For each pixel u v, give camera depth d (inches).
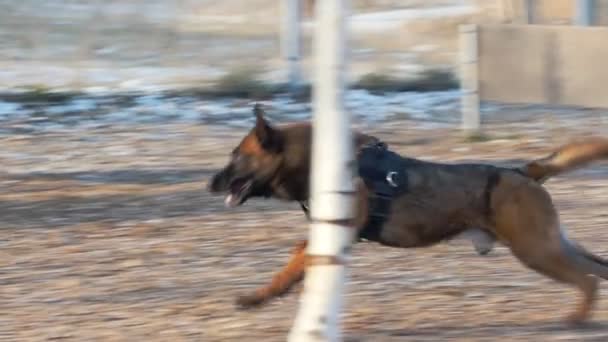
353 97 909.8
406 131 811.4
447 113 872.9
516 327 387.2
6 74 1013.8
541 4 1092.5
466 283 444.8
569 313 402.9
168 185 644.1
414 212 375.9
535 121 842.2
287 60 933.2
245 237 524.1
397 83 949.8
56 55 1117.7
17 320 403.2
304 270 375.9
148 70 1037.8
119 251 500.1
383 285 441.7
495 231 380.2
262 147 382.3
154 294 433.7
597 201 598.9
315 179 323.9
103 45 1162.6
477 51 784.9
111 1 1363.2
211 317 402.3
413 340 370.9
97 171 687.1
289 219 559.8
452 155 733.3
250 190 386.0
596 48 746.2
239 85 924.0
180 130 815.1
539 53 765.3
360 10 1454.2
